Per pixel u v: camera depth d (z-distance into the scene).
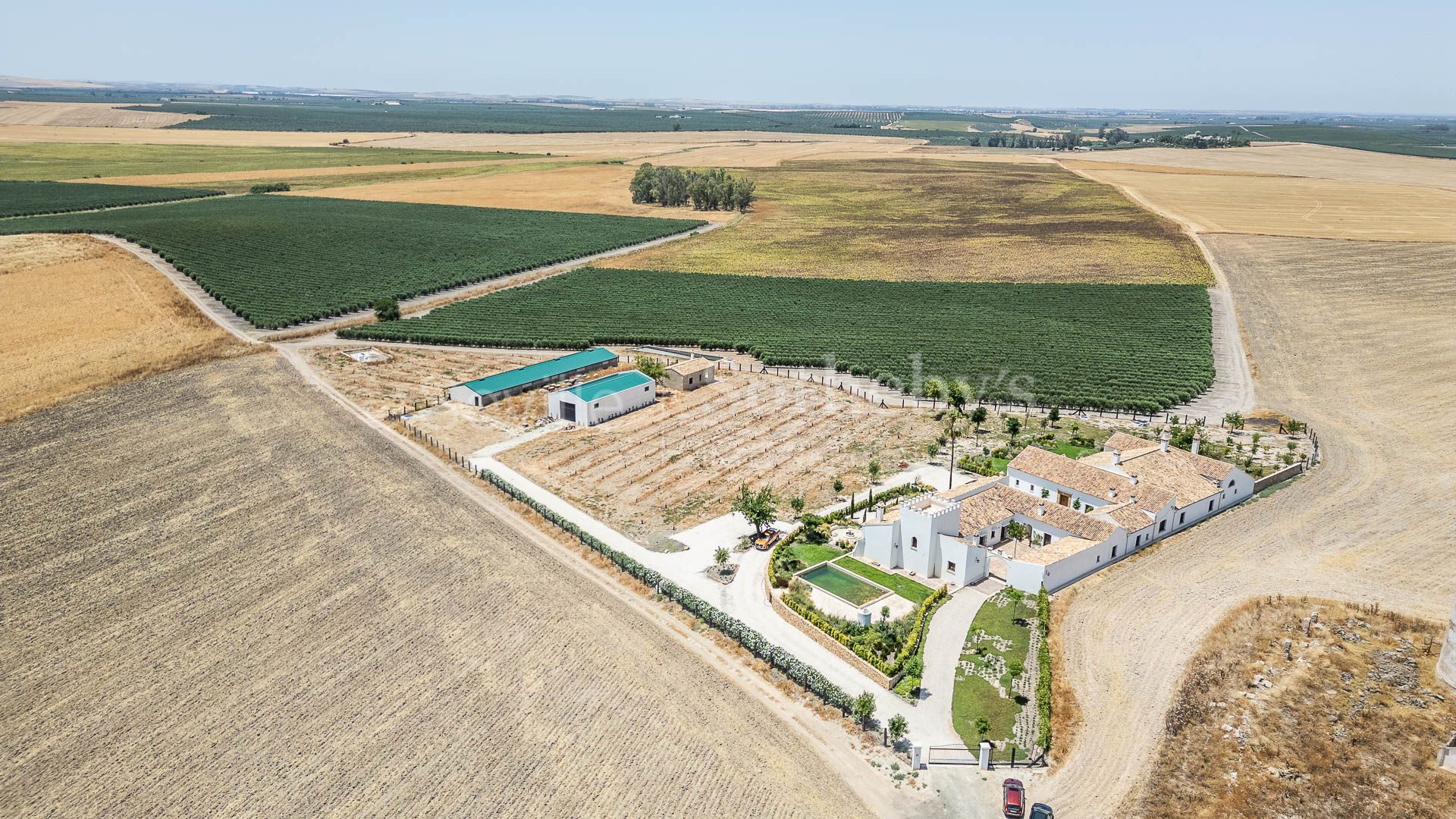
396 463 103.69
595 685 66.00
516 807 54.66
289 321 159.50
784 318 169.88
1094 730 61.84
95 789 55.97
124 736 60.47
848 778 57.56
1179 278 199.00
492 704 63.72
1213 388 133.38
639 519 91.94
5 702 63.56
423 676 66.69
